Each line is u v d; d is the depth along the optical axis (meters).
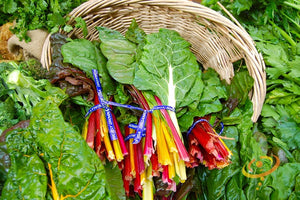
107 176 0.44
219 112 0.54
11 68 0.50
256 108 0.55
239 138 0.54
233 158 0.52
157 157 0.47
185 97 0.50
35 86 0.48
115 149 0.45
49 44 0.51
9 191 0.37
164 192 0.49
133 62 0.50
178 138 0.45
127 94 0.50
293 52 0.62
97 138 0.45
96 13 0.56
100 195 0.38
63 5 0.55
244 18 0.65
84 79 0.48
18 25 0.54
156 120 0.47
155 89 0.48
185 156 0.44
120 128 0.51
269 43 0.63
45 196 0.38
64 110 0.49
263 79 0.55
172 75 0.50
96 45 0.53
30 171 0.38
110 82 0.49
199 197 0.53
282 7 0.66
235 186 0.49
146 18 0.59
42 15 0.55
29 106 0.49
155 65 0.50
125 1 0.55
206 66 0.64
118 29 0.60
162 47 0.51
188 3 0.54
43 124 0.40
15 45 0.59
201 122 0.50
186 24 0.59
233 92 0.55
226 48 0.58
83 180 0.38
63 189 0.38
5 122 0.47
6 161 0.39
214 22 0.56
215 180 0.51
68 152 0.39
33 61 0.52
